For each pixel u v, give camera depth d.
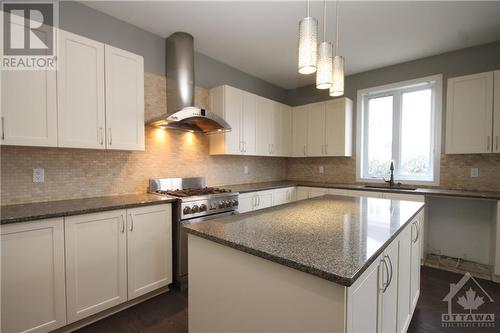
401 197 2.98
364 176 3.94
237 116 3.37
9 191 1.90
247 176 4.01
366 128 3.93
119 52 2.19
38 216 1.56
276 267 0.98
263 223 1.42
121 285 1.97
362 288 0.94
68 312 1.70
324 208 1.86
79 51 1.95
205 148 3.34
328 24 2.53
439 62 3.20
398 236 1.39
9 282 1.48
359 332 0.91
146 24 2.57
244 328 1.10
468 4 2.19
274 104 4.02
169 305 2.11
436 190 2.98
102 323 1.86
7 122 1.63
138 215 2.07
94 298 1.83
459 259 3.05
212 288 1.25
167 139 2.92
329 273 0.79
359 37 2.78
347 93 4.02
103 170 2.39
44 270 1.60
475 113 2.72
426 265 2.92
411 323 1.88
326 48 1.27
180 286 2.34
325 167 4.29
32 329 1.56
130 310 2.03
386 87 3.62
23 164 1.95
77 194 2.23
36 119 1.75
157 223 2.20
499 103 2.58
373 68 3.69
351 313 0.84
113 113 2.15
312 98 4.46
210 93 3.35
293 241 1.10
